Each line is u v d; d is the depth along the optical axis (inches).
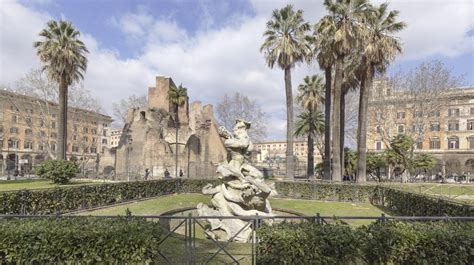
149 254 176.4
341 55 756.6
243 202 326.0
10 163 2220.7
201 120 1729.8
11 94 1510.8
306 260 167.2
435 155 2166.6
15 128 2458.2
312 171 1143.0
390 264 174.6
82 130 2219.5
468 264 174.6
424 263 171.8
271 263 169.2
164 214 429.1
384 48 725.3
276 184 743.1
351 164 1446.9
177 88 1937.7
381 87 1363.2
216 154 1644.9
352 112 1445.6
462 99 2158.0
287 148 871.1
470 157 2073.1
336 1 741.9
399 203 518.0
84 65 1025.5
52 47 906.1
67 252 173.3
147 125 1690.5
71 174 858.1
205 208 346.3
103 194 557.0
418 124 1341.0
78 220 193.8
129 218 198.2
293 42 864.3
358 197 655.8
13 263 177.2
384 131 1459.2
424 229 180.4
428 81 1284.4
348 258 170.7
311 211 518.6
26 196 413.7
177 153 1535.4
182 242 269.7
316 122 1519.4
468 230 180.7
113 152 1795.0
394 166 1366.9
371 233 177.9
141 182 667.4
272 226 186.1
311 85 1294.3
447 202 355.9
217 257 225.8
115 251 172.7
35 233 175.8
